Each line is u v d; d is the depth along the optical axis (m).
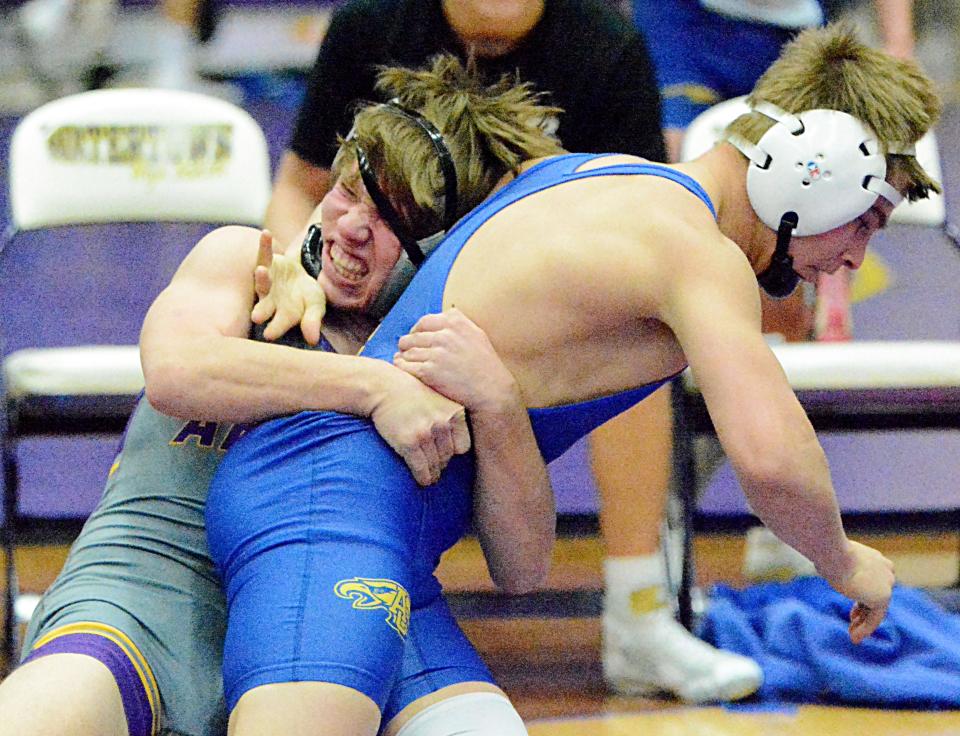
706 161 5.91
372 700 4.83
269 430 5.45
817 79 5.79
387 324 5.68
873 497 13.05
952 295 14.74
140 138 10.21
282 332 5.65
